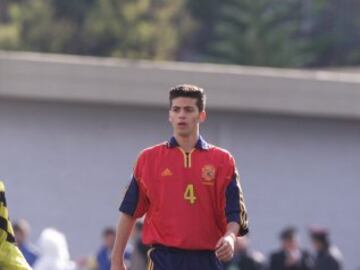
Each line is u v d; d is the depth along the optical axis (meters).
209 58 115.38
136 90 50.69
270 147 53.06
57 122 51.62
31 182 51.38
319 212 53.53
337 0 124.31
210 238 19.08
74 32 113.62
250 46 112.94
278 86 51.81
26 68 50.16
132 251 38.25
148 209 19.34
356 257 53.66
